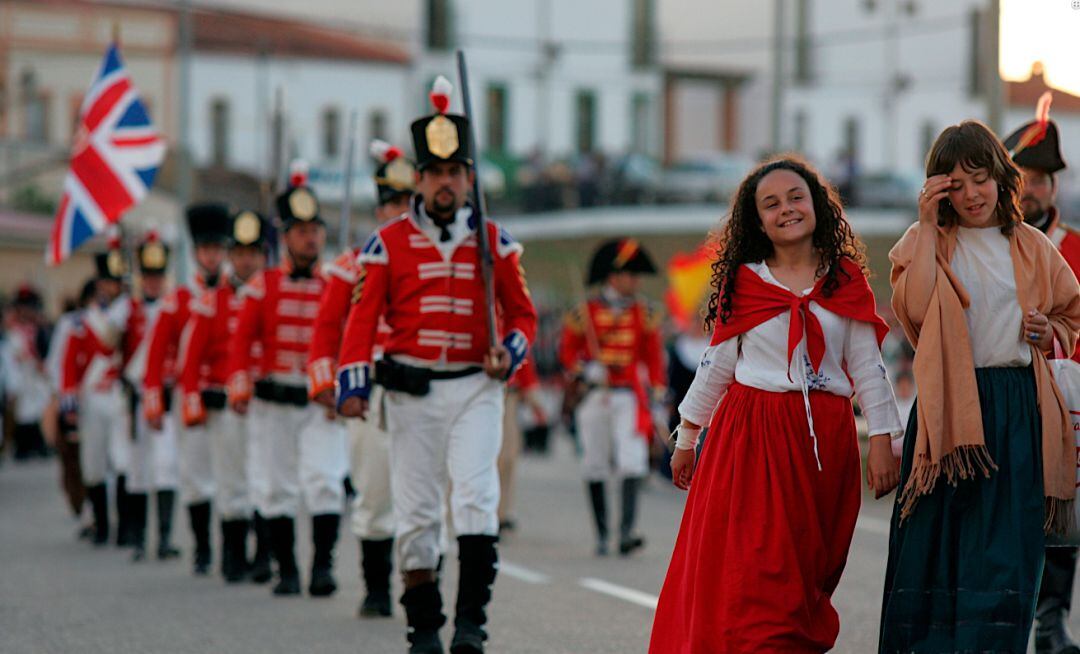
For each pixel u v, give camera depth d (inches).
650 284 3791.8
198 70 4729.3
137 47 4751.5
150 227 1268.5
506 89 4958.2
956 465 573.0
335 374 819.4
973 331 586.6
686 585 585.0
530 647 799.1
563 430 3090.6
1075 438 629.9
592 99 5098.4
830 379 589.9
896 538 588.7
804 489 579.2
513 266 746.2
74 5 4714.6
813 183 594.2
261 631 850.1
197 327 1064.8
